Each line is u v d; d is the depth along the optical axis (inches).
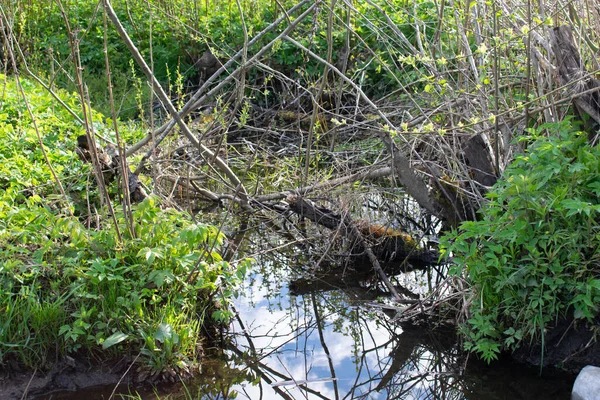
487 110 194.1
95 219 194.2
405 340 183.6
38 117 257.8
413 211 257.1
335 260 234.4
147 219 168.6
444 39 257.6
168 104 190.4
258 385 161.8
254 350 178.4
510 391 154.5
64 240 177.3
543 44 184.7
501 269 153.0
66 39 437.4
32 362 151.8
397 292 210.5
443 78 212.2
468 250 155.4
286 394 158.9
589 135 176.2
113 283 158.9
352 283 220.7
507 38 211.5
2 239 165.0
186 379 158.7
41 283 161.6
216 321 181.2
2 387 147.0
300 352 178.9
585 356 153.1
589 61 193.8
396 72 349.1
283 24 399.5
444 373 165.3
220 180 249.3
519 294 151.2
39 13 442.3
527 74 185.5
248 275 227.8
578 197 148.6
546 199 151.7
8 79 311.0
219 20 421.7
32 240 165.3
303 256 239.3
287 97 376.5
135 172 226.4
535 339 158.7
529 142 187.0
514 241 151.3
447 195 194.1
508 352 164.6
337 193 245.9
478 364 165.0
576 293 147.9
